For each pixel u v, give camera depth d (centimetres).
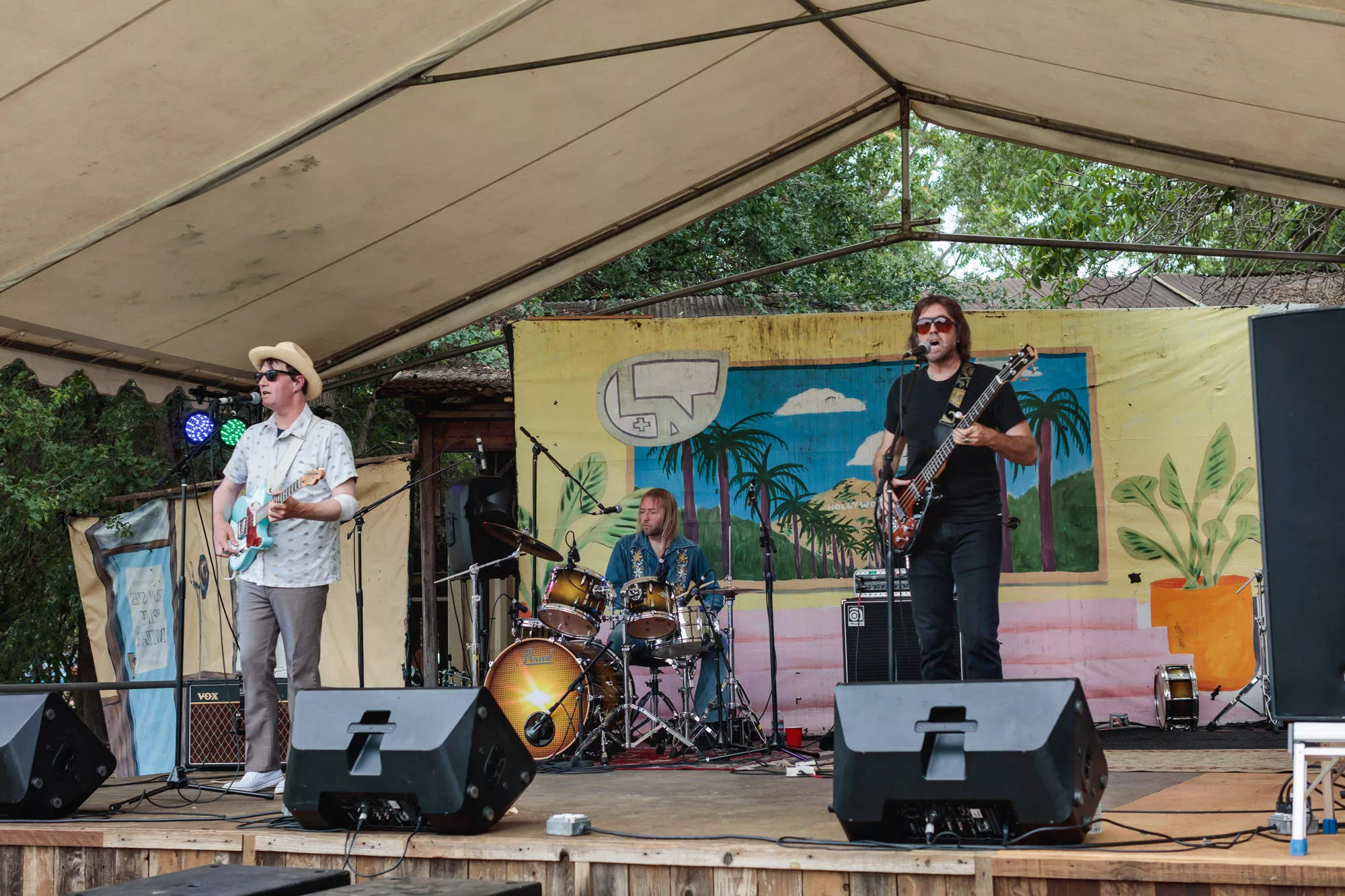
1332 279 975
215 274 512
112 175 415
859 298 1291
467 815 301
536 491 667
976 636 392
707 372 679
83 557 851
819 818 325
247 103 400
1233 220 968
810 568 665
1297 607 256
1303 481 259
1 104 365
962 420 393
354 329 612
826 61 525
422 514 779
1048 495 662
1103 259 966
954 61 518
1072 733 255
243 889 241
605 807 364
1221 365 659
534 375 682
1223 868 236
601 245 604
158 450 1064
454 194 513
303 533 414
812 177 1302
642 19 439
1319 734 247
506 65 437
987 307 1215
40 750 355
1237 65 434
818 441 672
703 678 604
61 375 542
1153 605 650
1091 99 514
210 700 548
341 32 378
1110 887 243
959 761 262
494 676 576
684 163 558
